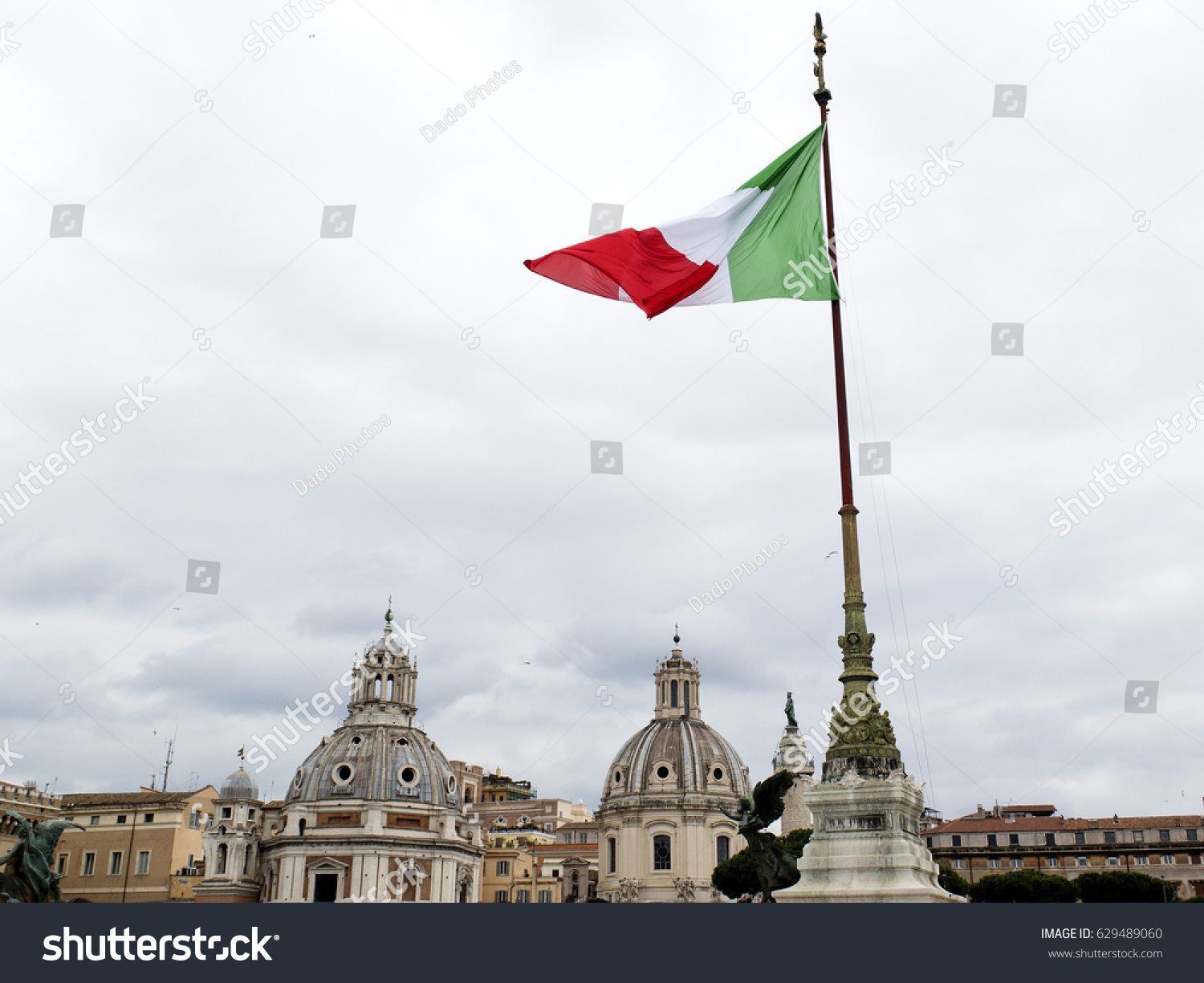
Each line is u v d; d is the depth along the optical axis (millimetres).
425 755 141125
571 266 33000
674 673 160125
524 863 156875
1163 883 92438
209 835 127562
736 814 31438
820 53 35469
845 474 32125
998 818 132875
